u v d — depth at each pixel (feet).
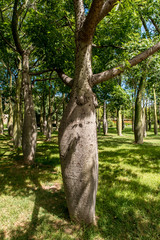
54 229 8.67
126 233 8.46
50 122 51.83
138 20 24.49
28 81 22.20
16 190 13.62
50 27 19.04
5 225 9.01
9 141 48.08
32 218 9.64
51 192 13.30
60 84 40.45
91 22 8.41
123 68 10.57
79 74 9.93
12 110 63.57
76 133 9.33
